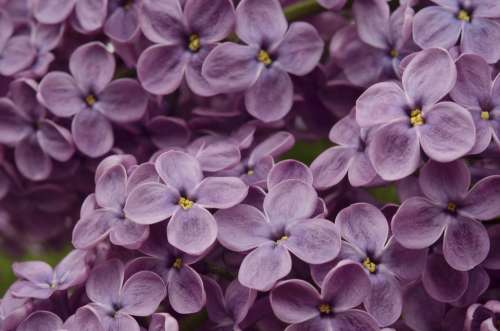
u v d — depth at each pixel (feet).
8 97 1.12
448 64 0.99
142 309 0.99
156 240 1.01
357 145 1.03
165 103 1.11
